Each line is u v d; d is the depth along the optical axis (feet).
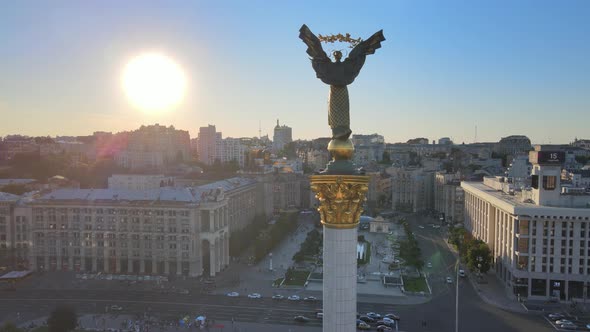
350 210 186.91
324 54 192.13
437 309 650.84
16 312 638.53
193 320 606.55
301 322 604.49
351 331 190.49
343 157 193.47
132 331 572.10
